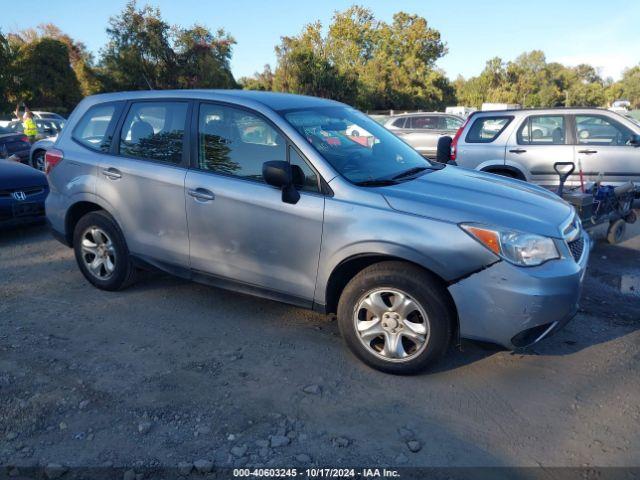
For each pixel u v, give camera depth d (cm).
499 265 327
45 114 2816
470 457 284
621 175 791
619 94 8306
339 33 5497
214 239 422
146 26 3472
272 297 407
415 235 339
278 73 3694
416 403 333
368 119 493
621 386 351
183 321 448
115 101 495
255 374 365
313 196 375
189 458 281
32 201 711
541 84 8488
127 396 337
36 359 382
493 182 420
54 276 560
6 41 3672
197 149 433
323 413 322
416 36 5512
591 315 462
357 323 367
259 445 292
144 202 455
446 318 342
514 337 334
